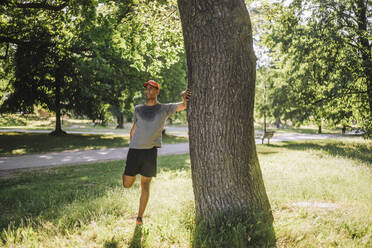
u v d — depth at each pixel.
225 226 2.86
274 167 8.11
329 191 4.59
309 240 2.63
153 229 3.06
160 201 4.32
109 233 3.01
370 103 12.67
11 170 9.06
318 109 15.02
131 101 21.44
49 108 20.41
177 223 3.20
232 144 3.01
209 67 2.96
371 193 4.41
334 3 12.59
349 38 12.37
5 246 2.78
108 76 17.47
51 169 9.05
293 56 14.18
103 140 20.27
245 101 3.04
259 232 2.72
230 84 2.95
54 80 18.30
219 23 2.89
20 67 16.12
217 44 2.92
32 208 4.38
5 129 29.72
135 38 8.41
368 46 12.38
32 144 16.91
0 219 3.85
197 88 3.06
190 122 3.18
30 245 2.75
